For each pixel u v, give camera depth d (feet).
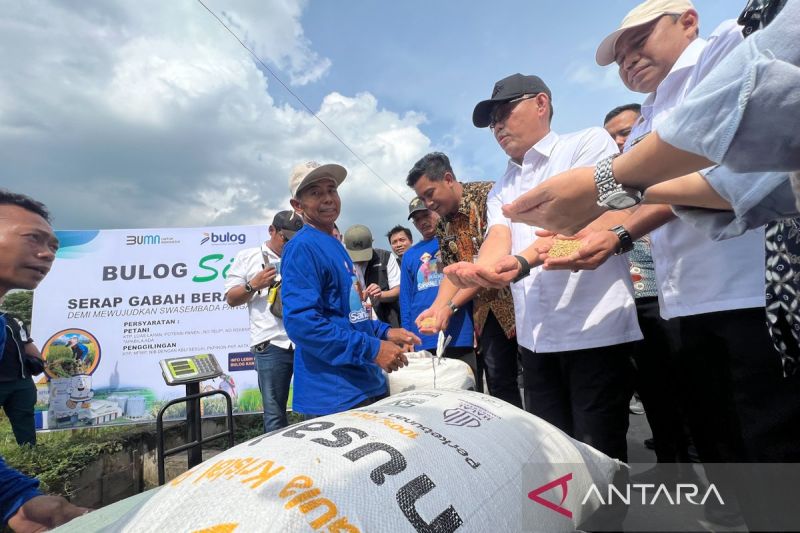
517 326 6.23
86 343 16.25
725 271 3.96
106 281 16.80
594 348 5.17
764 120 1.96
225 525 2.52
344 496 2.72
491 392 8.69
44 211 5.42
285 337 10.42
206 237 17.74
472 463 3.26
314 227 6.52
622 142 10.01
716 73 2.14
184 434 14.96
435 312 6.84
